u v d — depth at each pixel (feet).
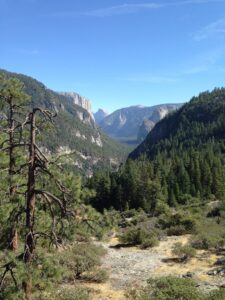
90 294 64.23
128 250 107.14
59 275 39.06
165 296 50.83
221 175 342.44
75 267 72.54
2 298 35.99
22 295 36.19
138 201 300.61
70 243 43.42
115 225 45.60
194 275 76.74
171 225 137.49
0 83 69.15
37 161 39.91
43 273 38.40
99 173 338.75
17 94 69.15
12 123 62.23
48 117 40.93
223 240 104.01
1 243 42.47
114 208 309.22
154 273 80.84
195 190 329.31
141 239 114.11
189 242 107.65
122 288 69.05
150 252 103.65
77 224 41.86
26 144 40.09
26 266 37.11
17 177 40.93
